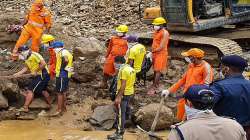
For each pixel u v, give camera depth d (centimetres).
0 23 1530
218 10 1502
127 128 1076
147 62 1200
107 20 2072
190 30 1439
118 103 963
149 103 1153
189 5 1417
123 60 1002
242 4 1546
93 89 1247
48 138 1011
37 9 1345
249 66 1328
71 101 1195
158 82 1223
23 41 1354
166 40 1209
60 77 1108
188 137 427
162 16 1497
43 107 1155
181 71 1359
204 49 1416
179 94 1188
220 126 432
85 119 1110
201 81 906
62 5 2302
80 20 2084
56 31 1614
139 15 2052
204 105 441
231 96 554
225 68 585
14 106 1182
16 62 1352
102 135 1034
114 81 1022
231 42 1414
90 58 1388
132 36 1132
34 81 1135
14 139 1005
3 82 1181
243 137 435
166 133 1044
